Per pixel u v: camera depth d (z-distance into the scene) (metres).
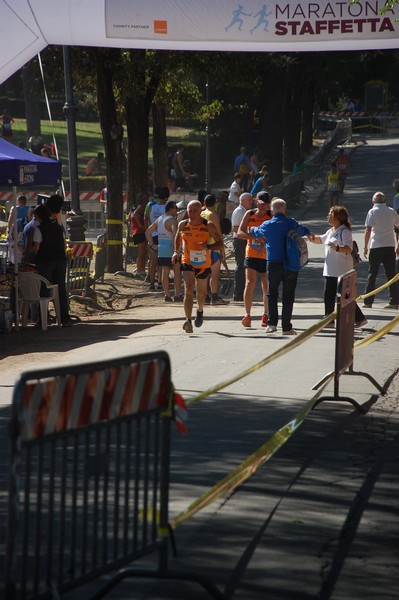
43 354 33.47
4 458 19.98
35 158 39.50
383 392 26.06
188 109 79.56
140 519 12.72
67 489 16.41
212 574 13.45
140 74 62.81
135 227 63.25
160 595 12.74
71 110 57.53
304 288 55.97
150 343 34.94
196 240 36.88
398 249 44.94
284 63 103.88
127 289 57.81
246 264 38.50
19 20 37.12
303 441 21.14
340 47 36.91
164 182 82.50
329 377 25.36
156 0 36.41
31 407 10.32
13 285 40.84
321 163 146.88
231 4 36.25
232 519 15.82
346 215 37.09
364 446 20.80
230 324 40.03
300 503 16.73
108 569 11.73
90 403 11.22
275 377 27.86
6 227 57.47
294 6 36.16
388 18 35.94
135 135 69.44
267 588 12.97
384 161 152.62
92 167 117.62
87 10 36.56
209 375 28.05
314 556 14.23
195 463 19.08
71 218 53.78
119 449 11.81
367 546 14.70
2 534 15.17
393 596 12.80
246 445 20.61
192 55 63.06
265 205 38.28
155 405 12.31
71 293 49.59
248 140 146.12
